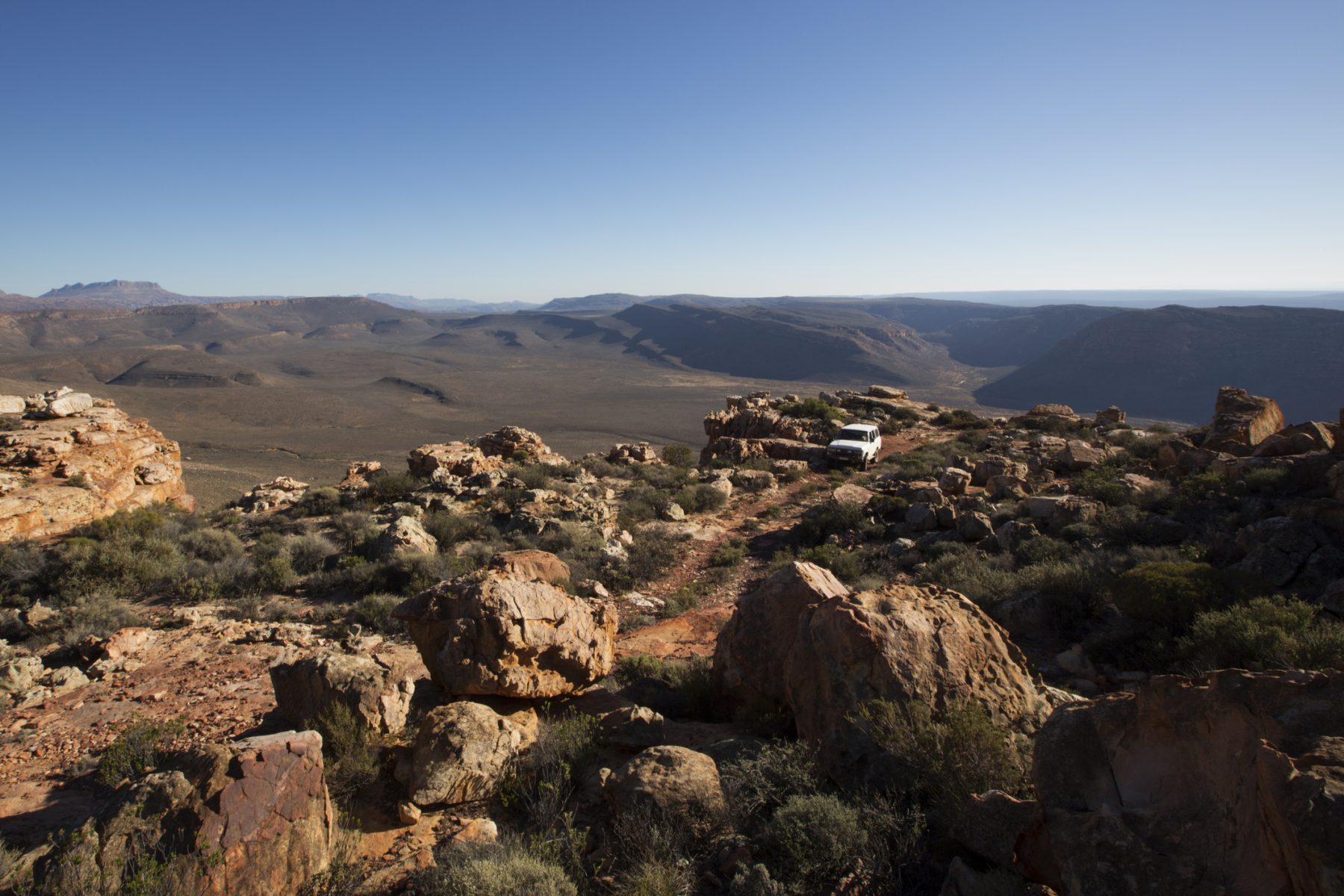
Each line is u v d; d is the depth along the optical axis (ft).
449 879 16.80
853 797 19.08
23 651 40.88
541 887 16.15
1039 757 16.42
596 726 26.53
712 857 17.92
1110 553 46.75
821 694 23.06
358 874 18.28
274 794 18.37
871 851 16.92
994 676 23.11
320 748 19.92
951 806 17.89
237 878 16.99
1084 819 14.47
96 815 18.78
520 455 124.06
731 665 29.60
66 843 17.48
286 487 106.73
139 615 48.57
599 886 17.58
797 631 27.45
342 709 25.09
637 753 24.88
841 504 75.05
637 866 17.37
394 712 26.22
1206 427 94.32
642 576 60.59
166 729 28.86
